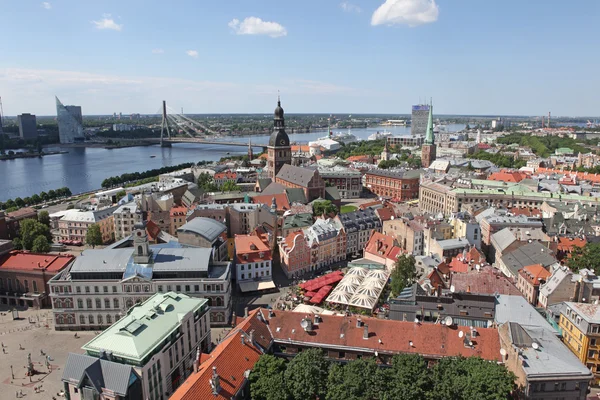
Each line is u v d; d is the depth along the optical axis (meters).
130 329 115.44
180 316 128.38
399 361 100.50
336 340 117.38
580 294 148.12
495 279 149.25
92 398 104.62
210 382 96.06
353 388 94.88
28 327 163.00
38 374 134.12
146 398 110.19
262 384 98.19
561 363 102.56
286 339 119.31
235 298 183.25
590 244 193.25
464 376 95.50
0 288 183.12
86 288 158.12
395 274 165.88
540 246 189.38
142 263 160.12
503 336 111.50
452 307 130.25
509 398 102.75
